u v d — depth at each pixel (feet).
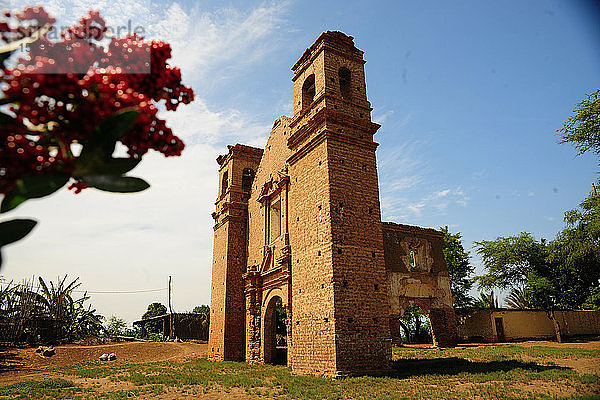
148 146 8.20
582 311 148.05
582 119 85.97
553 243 121.60
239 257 98.99
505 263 134.00
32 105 6.70
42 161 6.79
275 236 86.58
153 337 185.68
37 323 133.59
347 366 53.88
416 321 147.74
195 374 68.13
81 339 151.94
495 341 125.29
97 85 6.88
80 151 6.92
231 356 90.84
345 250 59.00
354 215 61.67
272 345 84.94
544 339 132.57
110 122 6.86
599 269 124.26
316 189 63.93
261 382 56.08
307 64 73.97
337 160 63.05
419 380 50.47
